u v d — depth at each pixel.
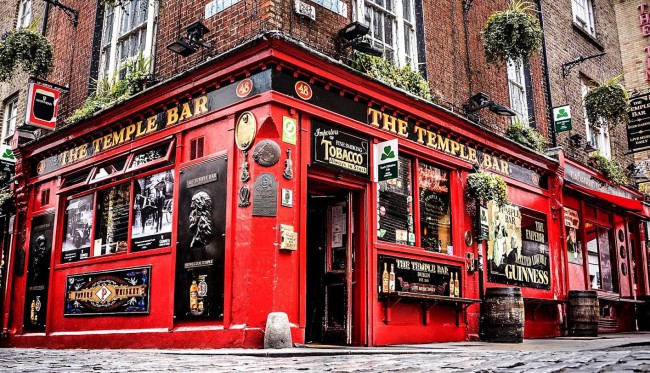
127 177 9.71
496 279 10.80
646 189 17.88
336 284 8.80
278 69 7.81
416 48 10.76
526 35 10.78
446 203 10.25
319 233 9.20
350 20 9.53
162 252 8.70
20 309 11.35
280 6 8.41
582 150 14.91
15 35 11.36
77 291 10.14
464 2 12.07
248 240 7.51
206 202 8.13
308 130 8.09
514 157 11.81
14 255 11.84
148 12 10.66
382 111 9.16
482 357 5.12
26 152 12.06
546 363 3.94
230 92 8.20
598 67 16.55
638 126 16.75
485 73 12.19
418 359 5.08
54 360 5.48
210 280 7.86
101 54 11.62
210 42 9.05
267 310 7.36
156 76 10.02
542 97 13.88
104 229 10.02
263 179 7.60
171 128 9.01
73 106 11.77
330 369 3.99
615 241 15.36
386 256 8.80
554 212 12.84
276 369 4.09
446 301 9.42
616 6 18.89
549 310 12.12
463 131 10.55
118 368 4.34
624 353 4.70
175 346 8.08
